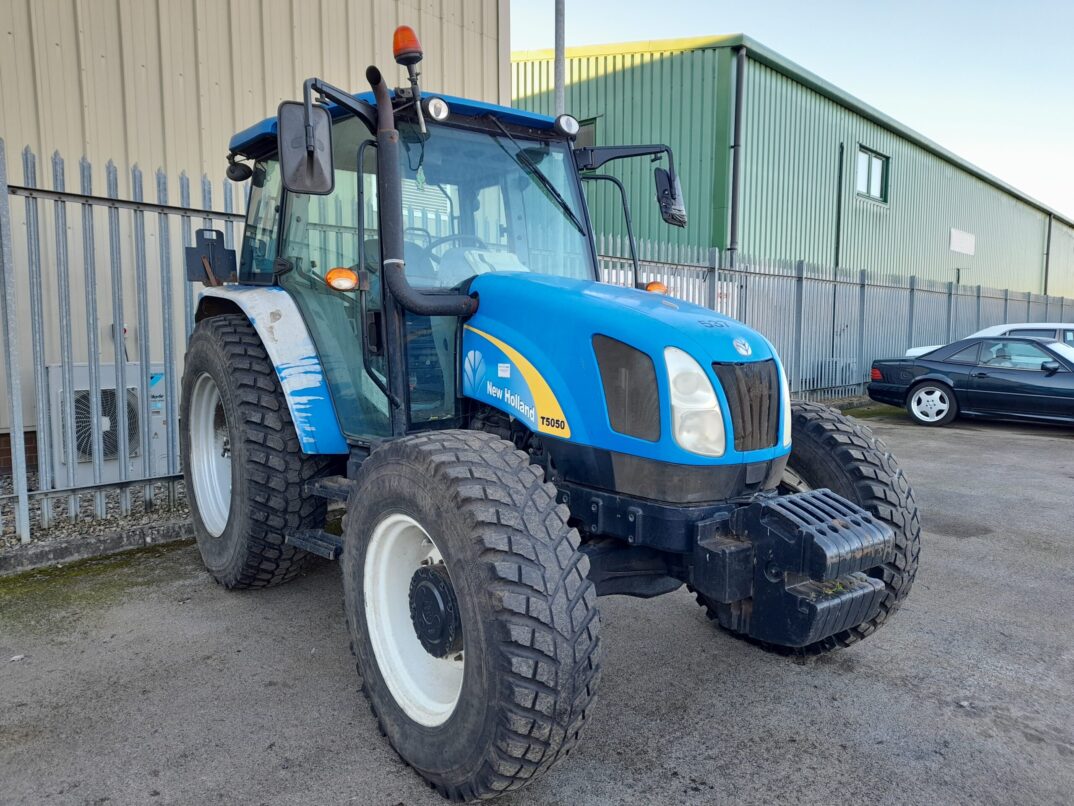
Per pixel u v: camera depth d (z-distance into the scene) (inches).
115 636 145.0
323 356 146.4
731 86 536.7
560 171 148.8
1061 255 1269.7
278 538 153.8
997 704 125.1
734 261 412.8
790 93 591.8
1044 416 398.6
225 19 285.4
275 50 299.1
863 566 102.4
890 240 754.8
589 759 108.7
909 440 383.6
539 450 118.3
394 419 123.5
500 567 88.1
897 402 449.4
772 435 113.6
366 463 110.6
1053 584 179.9
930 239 832.9
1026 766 108.2
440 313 117.5
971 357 429.4
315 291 147.7
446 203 132.6
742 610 110.0
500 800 99.0
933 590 175.8
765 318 443.5
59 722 115.1
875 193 733.3
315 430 143.1
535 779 103.5
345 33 318.7
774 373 114.9
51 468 198.4
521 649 86.3
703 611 162.2
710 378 105.7
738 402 108.1
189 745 110.0
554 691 86.6
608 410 107.5
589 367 109.0
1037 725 119.0
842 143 660.1
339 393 143.3
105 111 259.3
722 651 143.4
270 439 150.9
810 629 100.0
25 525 184.5
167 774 103.1
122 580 174.2
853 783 103.7
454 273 131.3
